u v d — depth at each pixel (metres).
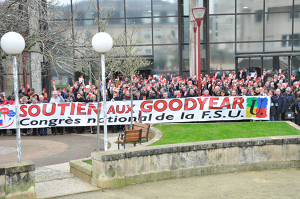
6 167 6.44
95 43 7.60
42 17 11.35
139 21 26.55
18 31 11.34
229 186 7.92
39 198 7.05
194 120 13.80
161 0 26.45
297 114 13.88
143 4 26.45
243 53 26.61
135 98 15.31
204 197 7.16
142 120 14.15
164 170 8.44
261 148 9.22
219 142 8.93
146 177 8.21
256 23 26.44
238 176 8.73
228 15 26.44
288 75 26.48
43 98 15.22
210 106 13.70
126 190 7.62
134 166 8.05
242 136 10.88
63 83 25.83
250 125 12.43
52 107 14.70
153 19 26.55
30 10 11.73
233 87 15.56
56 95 15.37
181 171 8.62
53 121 14.71
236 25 26.48
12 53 6.83
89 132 15.66
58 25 11.77
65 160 10.63
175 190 7.64
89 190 7.53
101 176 7.61
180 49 26.69
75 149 12.16
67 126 14.74
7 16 11.05
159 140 10.78
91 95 15.20
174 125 13.02
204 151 8.82
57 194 7.30
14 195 6.53
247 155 9.15
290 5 26.14
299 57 26.36
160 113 14.03
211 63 26.78
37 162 10.39
